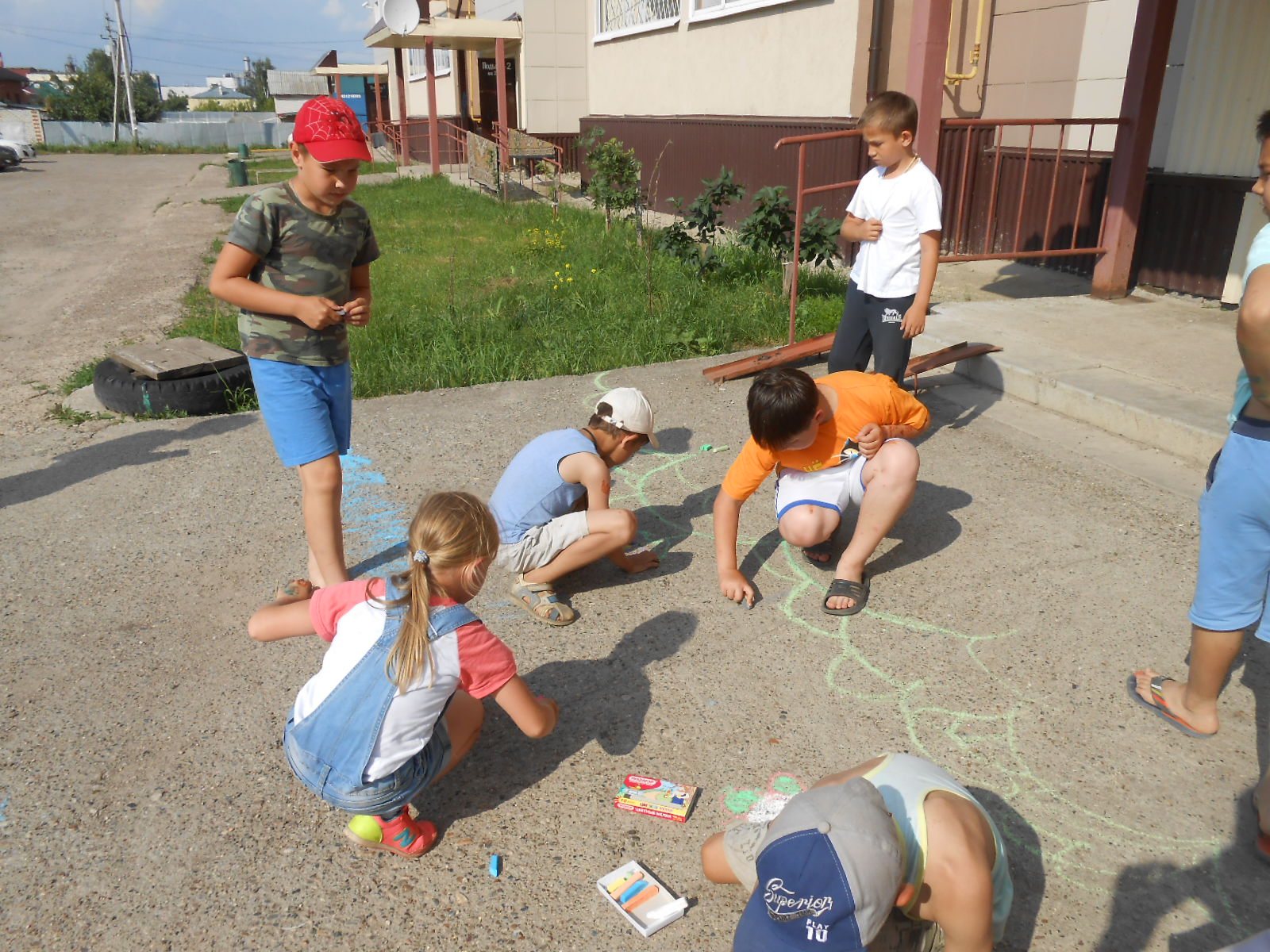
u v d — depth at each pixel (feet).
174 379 18.29
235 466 15.48
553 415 17.51
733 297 26.35
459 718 7.98
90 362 23.15
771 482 14.47
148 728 9.18
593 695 9.59
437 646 6.98
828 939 4.95
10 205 61.05
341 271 10.43
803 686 9.62
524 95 59.98
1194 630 8.27
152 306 30.07
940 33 20.18
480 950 6.77
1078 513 12.86
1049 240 28.30
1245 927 6.84
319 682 7.14
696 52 41.88
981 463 14.55
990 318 20.40
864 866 4.95
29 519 13.73
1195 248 21.97
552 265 33.42
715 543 11.91
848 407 10.83
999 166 29.19
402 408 18.13
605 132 51.70
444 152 80.59
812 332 22.71
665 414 17.42
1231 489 7.40
